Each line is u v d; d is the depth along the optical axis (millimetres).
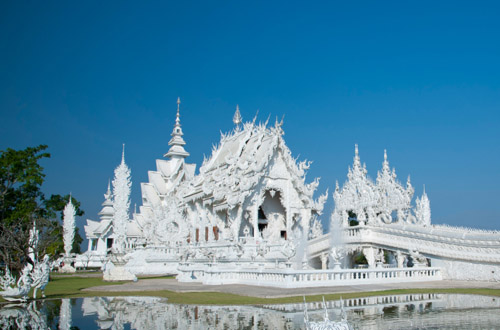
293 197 52125
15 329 14828
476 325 14188
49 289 30031
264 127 54531
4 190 65062
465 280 31500
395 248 37281
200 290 27094
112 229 88312
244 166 49625
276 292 23531
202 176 64812
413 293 23328
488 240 30266
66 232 78500
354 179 51938
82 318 17031
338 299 20875
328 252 42719
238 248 40656
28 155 67312
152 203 80188
